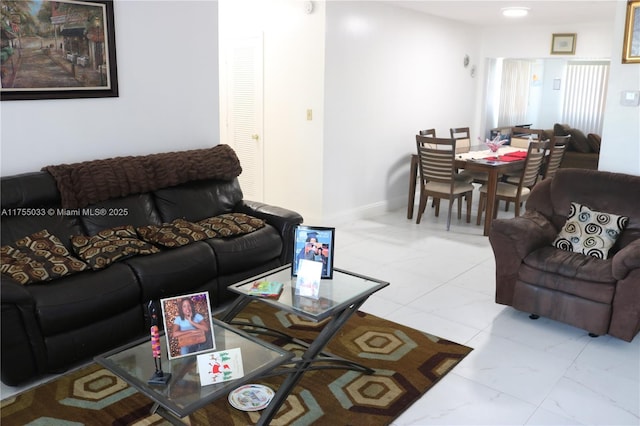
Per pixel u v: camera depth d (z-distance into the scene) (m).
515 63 10.32
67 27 3.32
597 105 10.85
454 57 7.12
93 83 3.50
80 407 2.50
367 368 2.82
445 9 6.05
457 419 2.46
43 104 3.29
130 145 3.79
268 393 2.61
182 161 3.81
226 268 3.44
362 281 2.84
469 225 5.87
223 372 2.10
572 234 3.62
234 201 4.13
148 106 3.85
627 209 3.59
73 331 2.72
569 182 3.87
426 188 5.75
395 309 3.65
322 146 5.38
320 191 5.50
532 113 11.54
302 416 2.46
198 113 4.19
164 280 3.05
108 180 3.39
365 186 6.02
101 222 3.34
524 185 5.56
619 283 3.10
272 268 3.79
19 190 3.04
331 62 5.25
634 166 3.90
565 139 5.90
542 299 3.38
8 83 3.12
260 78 5.76
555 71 11.29
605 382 2.81
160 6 3.80
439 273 4.35
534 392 2.70
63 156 3.44
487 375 2.85
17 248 2.87
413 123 6.58
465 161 5.51
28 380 2.66
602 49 6.99
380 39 5.78
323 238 2.84
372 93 5.83
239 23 5.84
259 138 5.95
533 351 3.12
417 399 2.61
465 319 3.52
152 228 3.44
